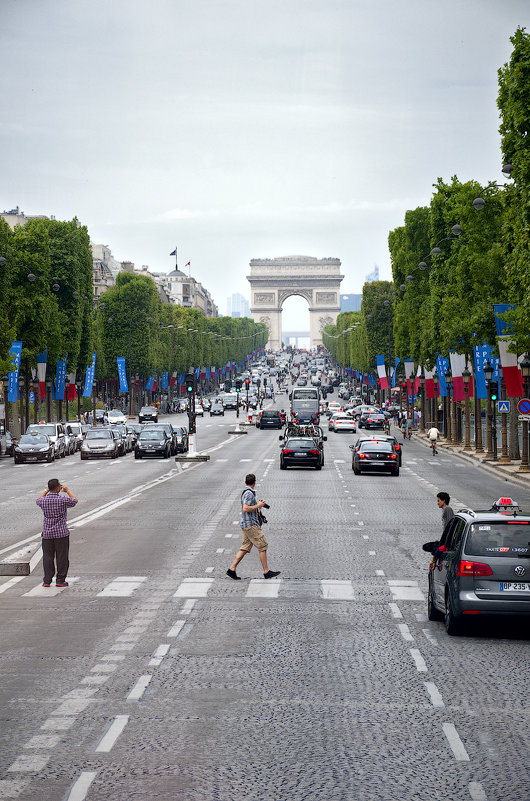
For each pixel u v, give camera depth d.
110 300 167.25
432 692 14.65
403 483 55.03
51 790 10.66
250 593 23.11
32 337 97.50
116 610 21.16
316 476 59.81
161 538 32.56
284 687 14.91
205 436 116.62
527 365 58.25
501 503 19.67
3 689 14.80
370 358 173.88
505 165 49.34
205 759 11.65
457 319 72.19
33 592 23.45
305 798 10.45
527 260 45.38
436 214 86.88
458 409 98.38
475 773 11.23
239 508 41.47
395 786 10.80
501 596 18.12
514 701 14.20
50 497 24.30
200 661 16.55
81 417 126.38
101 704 13.98
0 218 90.50
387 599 22.48
